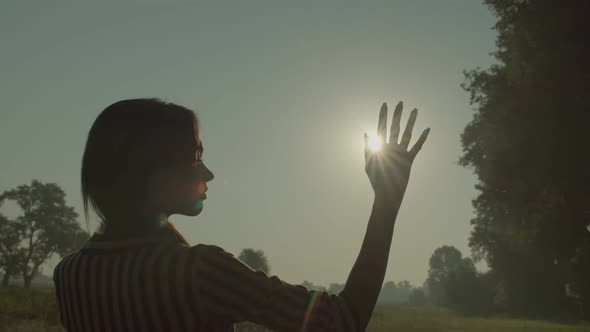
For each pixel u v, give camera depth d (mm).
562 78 24250
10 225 85188
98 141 1214
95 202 1218
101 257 1167
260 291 1086
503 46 28109
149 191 1205
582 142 24234
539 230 27438
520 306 75938
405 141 1197
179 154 1232
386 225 1156
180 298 1070
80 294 1170
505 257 69750
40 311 20266
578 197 25266
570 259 31281
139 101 1254
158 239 1157
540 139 25078
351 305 1099
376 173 1194
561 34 24219
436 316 61969
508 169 26453
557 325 45781
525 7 25422
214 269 1085
